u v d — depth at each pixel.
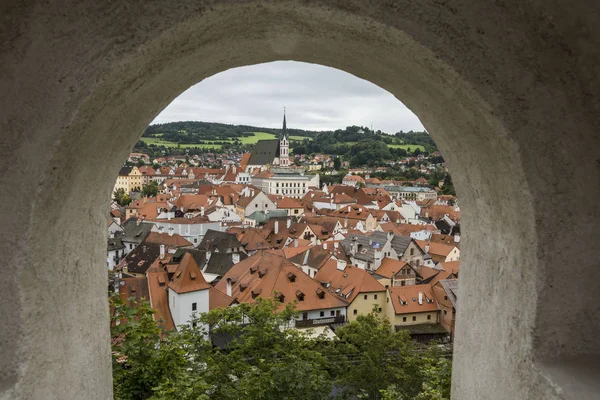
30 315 1.95
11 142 1.87
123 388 5.41
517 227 2.16
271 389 11.90
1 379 1.89
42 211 1.94
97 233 2.67
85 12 1.85
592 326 2.05
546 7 1.94
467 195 2.71
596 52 1.95
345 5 1.91
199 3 1.85
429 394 5.09
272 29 2.17
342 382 18.88
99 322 2.68
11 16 1.84
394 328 31.31
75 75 1.86
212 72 2.66
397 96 2.86
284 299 29.41
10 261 1.88
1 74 1.86
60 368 2.19
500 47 1.97
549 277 2.01
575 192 2.01
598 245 2.02
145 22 1.86
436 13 1.94
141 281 27.66
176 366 5.66
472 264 2.70
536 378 2.01
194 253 41.94
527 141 2.00
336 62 2.67
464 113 2.22
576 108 2.00
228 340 19.30
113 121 2.25
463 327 2.79
